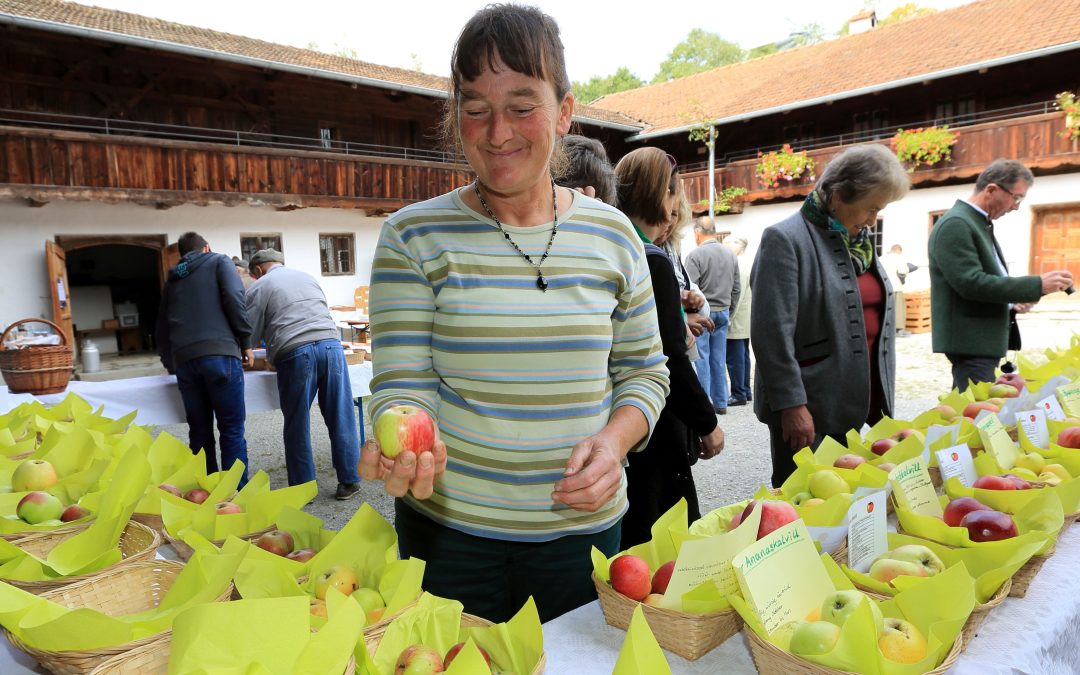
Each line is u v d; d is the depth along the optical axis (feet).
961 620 3.01
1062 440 6.07
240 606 2.80
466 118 4.07
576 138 6.74
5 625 3.39
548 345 4.35
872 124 54.60
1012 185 10.45
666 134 58.75
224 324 13.94
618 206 6.88
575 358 4.42
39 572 4.19
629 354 4.96
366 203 43.86
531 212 4.49
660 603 3.57
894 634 3.04
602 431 4.37
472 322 4.30
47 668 3.42
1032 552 3.67
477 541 4.51
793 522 3.63
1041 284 9.80
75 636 3.17
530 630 3.22
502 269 4.34
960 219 10.70
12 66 36.68
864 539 3.96
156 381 14.53
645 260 4.97
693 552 3.53
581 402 4.47
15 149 31.91
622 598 3.65
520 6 4.01
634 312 4.90
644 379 4.89
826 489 4.82
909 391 24.31
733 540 3.64
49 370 12.64
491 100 3.94
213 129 42.06
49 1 42.75
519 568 4.61
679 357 6.44
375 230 47.32
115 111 39.86
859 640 2.91
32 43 37.06
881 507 4.10
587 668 3.38
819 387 8.03
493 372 4.34
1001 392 7.91
